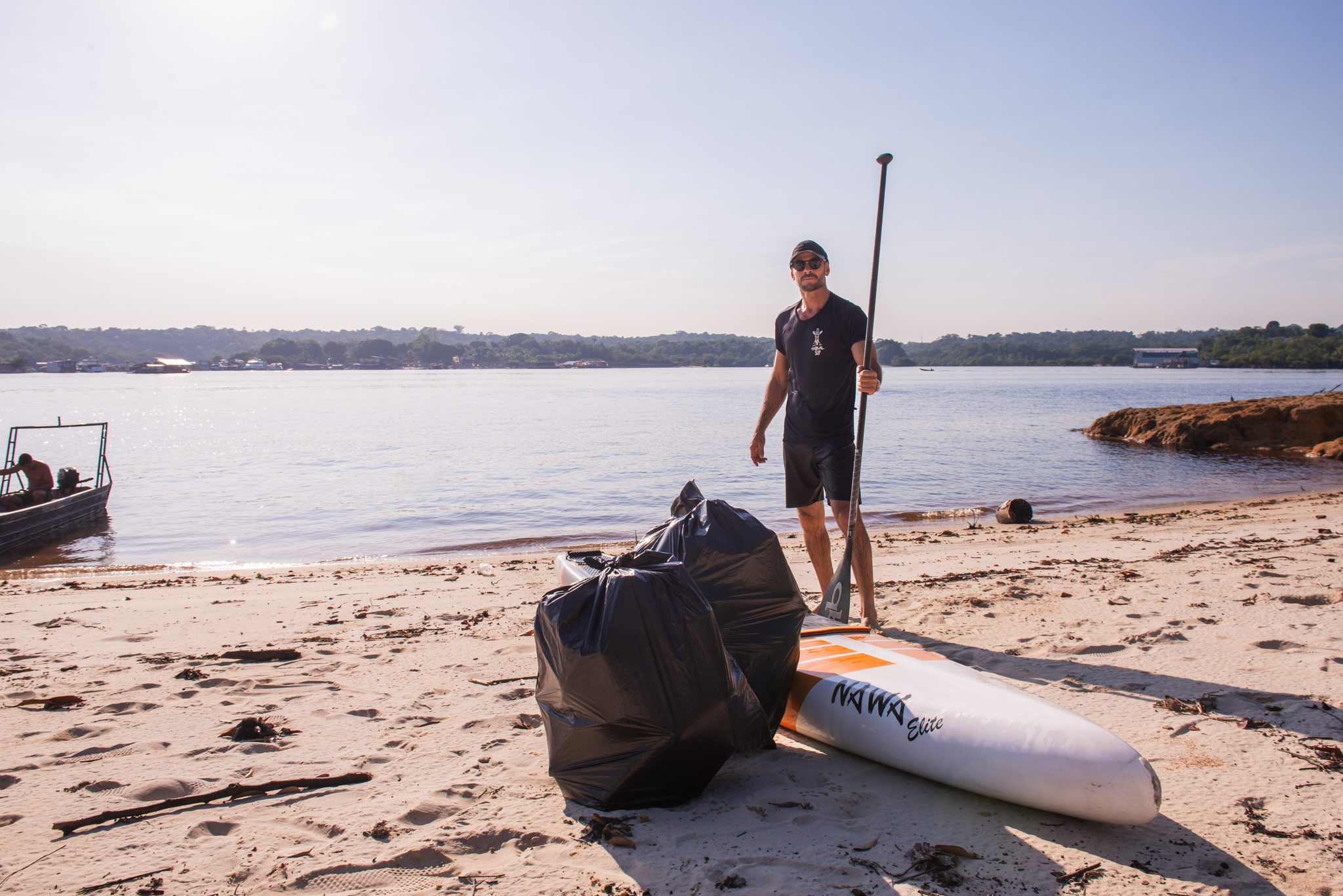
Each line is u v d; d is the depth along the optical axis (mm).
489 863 2230
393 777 2854
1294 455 24000
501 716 3498
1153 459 23141
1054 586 6031
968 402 61469
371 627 5543
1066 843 2305
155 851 2305
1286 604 5074
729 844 2320
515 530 13031
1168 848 2252
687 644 2521
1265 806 2488
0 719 3535
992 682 2982
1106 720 3244
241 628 5621
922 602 5648
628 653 2467
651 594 2523
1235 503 14516
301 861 2225
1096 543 9109
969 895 2023
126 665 4504
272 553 11469
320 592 7398
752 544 3197
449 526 13461
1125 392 81562
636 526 13219
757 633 3154
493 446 28578
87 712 3623
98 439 32844
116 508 15609
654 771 2512
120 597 7496
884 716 2924
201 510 15258
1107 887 2049
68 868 2201
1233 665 3887
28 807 2631
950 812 2529
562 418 45062
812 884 2088
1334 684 3578
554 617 2596
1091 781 2320
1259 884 2051
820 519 4996
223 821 2498
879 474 19953
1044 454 24891
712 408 56281
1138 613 5000
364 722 3463
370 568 9352
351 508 15344
